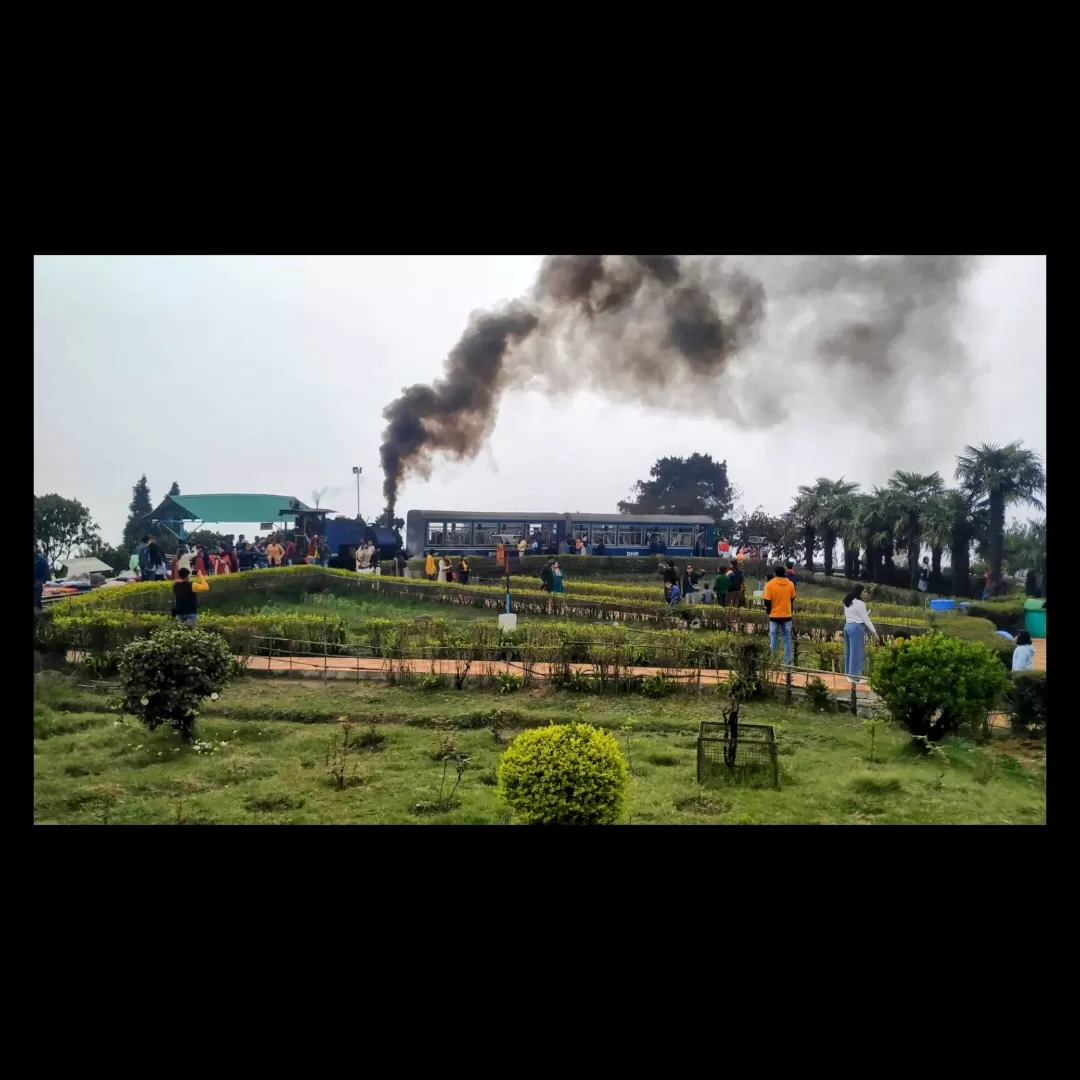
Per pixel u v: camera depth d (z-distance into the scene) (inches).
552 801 215.6
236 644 427.8
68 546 577.6
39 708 349.4
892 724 331.9
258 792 265.1
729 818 243.9
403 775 281.0
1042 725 313.4
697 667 395.2
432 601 653.3
